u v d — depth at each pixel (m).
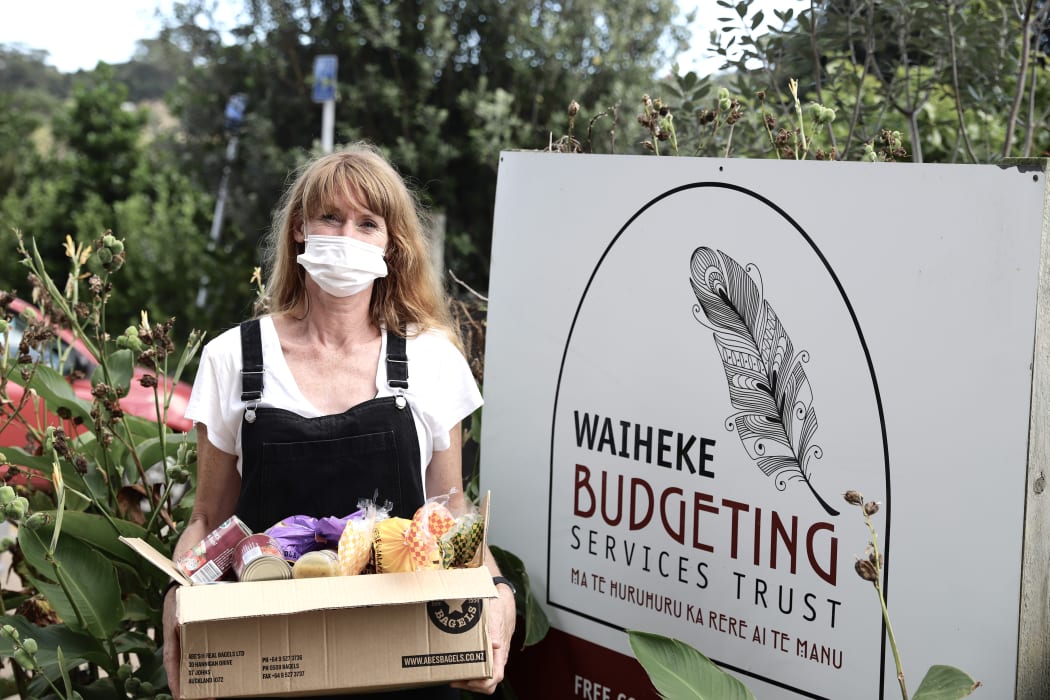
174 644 2.03
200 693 1.87
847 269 1.98
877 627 1.96
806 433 2.05
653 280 2.33
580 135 10.20
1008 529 1.79
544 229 2.57
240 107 12.10
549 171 2.56
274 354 2.32
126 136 15.74
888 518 1.94
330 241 2.30
